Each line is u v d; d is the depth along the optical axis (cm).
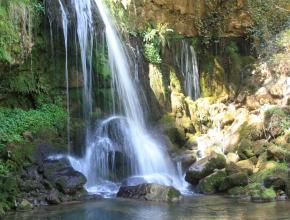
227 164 1395
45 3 1415
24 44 1273
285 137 1461
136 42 1712
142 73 1697
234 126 1611
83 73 1488
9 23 1221
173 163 1475
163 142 1549
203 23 1955
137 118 1611
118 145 1415
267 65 1811
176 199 1185
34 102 1414
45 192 1136
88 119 1469
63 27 1446
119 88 1576
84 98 1483
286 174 1283
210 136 1641
